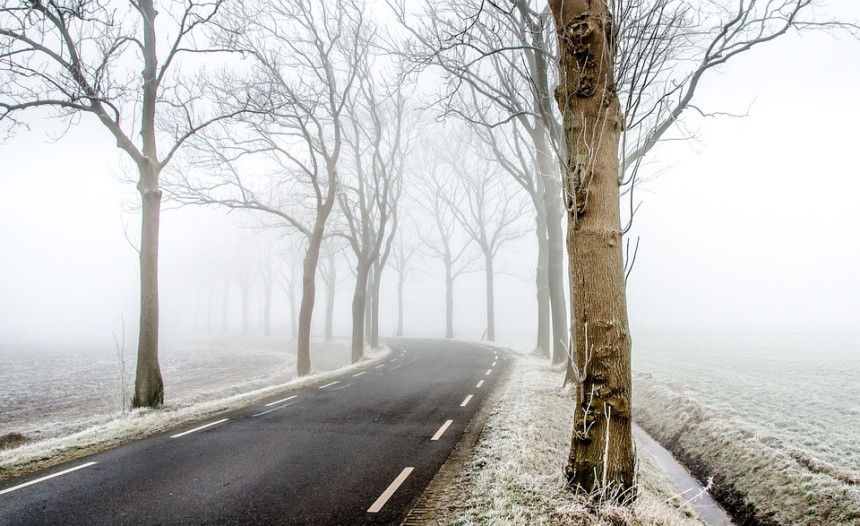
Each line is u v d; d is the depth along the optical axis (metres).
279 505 4.78
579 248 4.66
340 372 16.56
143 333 10.99
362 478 5.59
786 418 9.09
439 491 5.14
